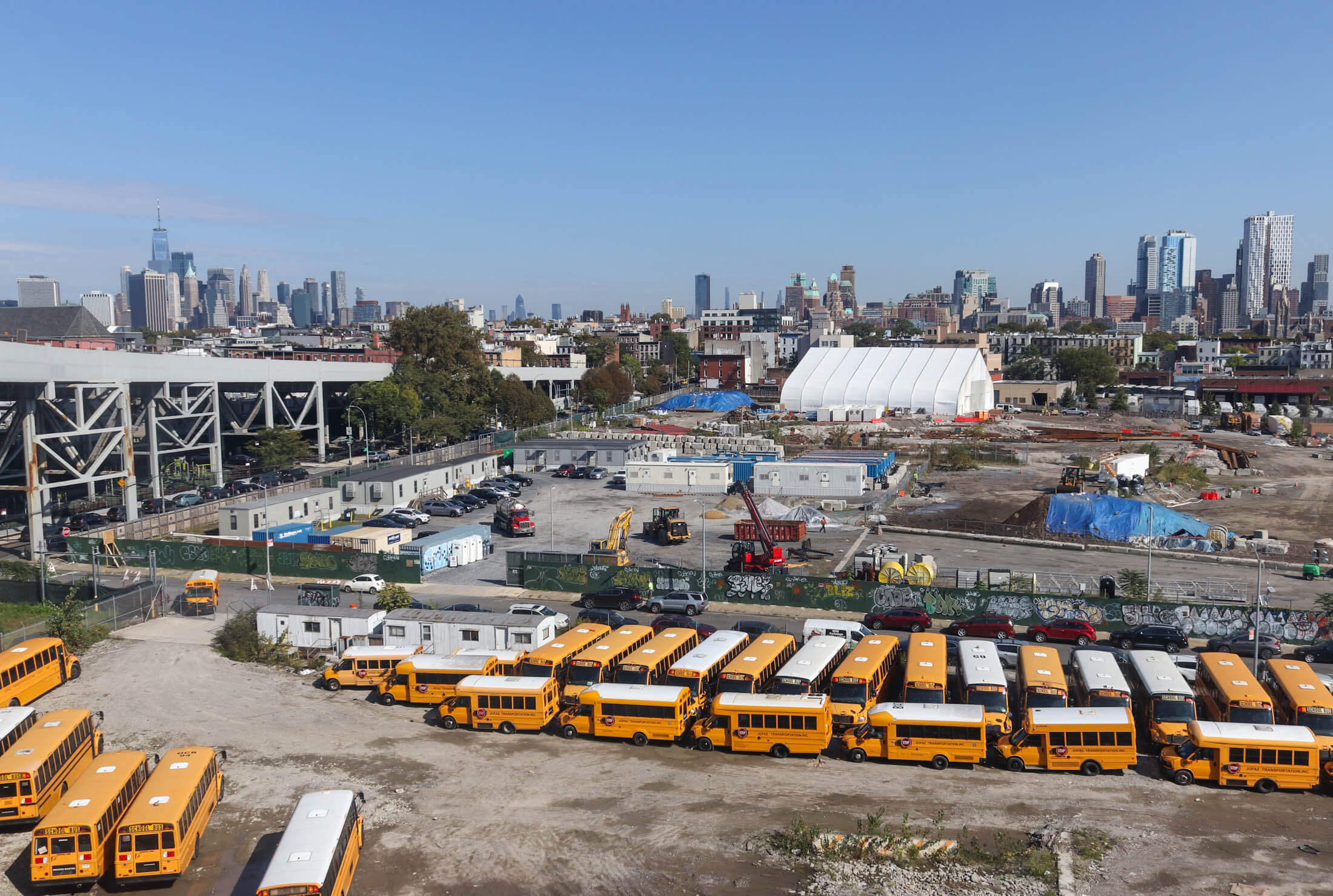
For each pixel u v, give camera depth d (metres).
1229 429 194.00
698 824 36.38
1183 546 86.81
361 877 32.94
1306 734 39.16
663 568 71.81
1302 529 97.12
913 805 37.78
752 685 46.88
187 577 79.00
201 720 47.75
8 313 172.50
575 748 44.34
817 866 32.97
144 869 31.48
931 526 96.56
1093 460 140.75
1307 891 31.02
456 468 120.75
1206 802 37.78
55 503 106.44
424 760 42.84
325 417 170.75
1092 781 40.00
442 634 56.06
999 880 31.86
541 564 74.50
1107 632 62.75
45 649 51.50
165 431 119.50
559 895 31.67
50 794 37.56
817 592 69.00
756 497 114.25
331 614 58.84
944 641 50.94
